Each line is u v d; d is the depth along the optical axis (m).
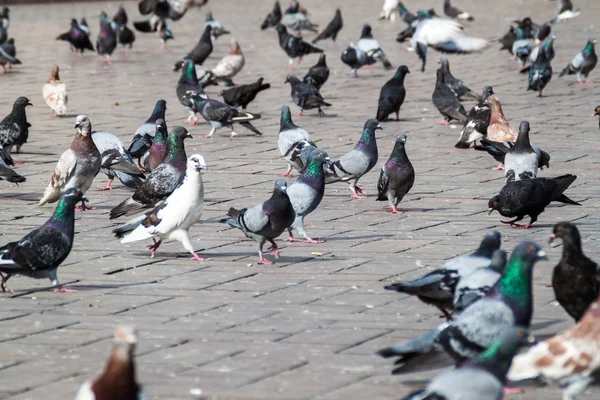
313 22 50.66
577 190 16.81
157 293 11.38
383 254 13.01
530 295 7.91
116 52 40.41
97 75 33.16
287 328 10.05
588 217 14.98
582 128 22.70
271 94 29.14
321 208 15.97
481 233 14.13
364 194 16.98
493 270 8.79
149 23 42.00
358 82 31.81
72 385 8.52
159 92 29.25
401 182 15.23
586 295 8.98
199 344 9.59
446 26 20.72
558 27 46.47
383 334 9.81
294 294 11.26
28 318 10.46
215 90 30.97
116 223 15.09
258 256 13.05
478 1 61.47
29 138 22.48
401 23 50.06
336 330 9.95
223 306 10.84
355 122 24.20
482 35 43.62
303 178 13.58
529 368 7.46
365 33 33.94
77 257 13.08
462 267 8.96
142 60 37.53
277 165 19.47
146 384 8.51
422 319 10.28
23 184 17.95
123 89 29.91
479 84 30.45
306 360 9.10
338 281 11.77
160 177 14.46
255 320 10.33
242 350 9.40
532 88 27.73
